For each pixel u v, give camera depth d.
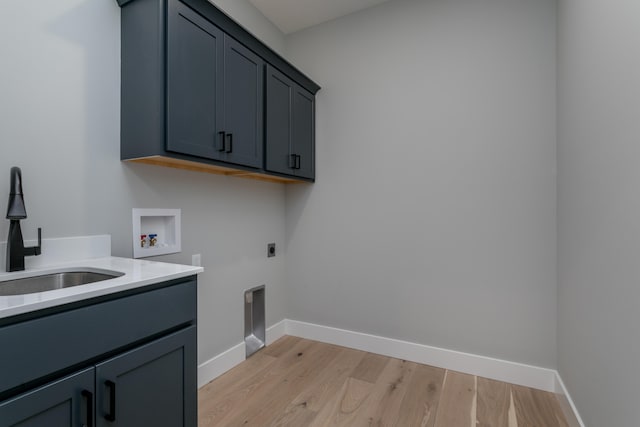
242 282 2.30
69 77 1.35
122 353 0.99
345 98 2.52
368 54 2.43
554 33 1.90
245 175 2.19
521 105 1.97
